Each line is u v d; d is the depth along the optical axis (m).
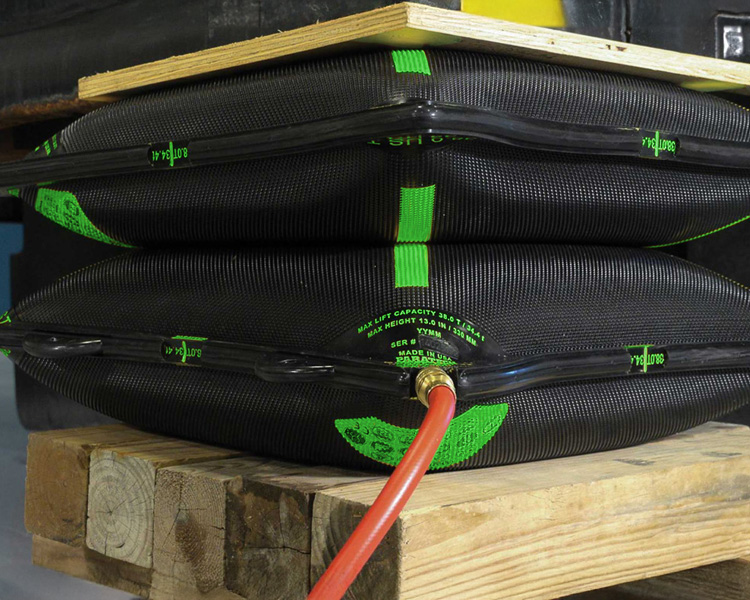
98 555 1.17
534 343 1.06
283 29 1.37
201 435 1.18
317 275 1.07
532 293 1.08
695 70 1.22
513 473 1.06
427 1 1.25
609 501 1.04
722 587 1.21
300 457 1.10
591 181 1.11
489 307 1.04
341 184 1.01
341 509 0.91
